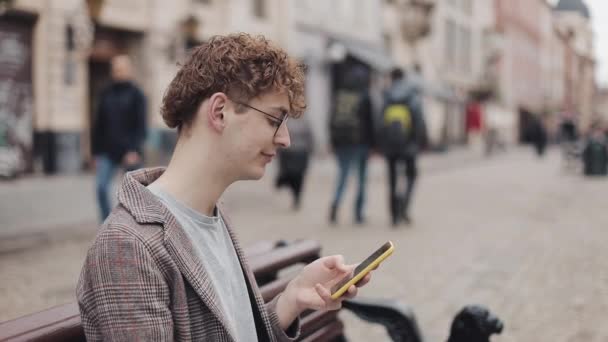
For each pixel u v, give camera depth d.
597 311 4.67
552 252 6.90
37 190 11.64
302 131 10.20
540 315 4.57
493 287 5.35
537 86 72.06
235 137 1.38
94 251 1.25
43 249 6.84
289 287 1.67
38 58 13.82
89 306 1.25
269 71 1.38
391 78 8.95
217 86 1.37
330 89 25.47
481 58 46.44
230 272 1.49
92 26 14.84
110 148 7.00
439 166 21.97
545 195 13.31
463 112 41.62
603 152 18.81
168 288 1.28
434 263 6.25
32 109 13.81
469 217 9.73
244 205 10.76
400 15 32.16
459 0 41.78
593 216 9.95
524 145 58.09
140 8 16.11
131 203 1.30
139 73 16.34
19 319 1.38
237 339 1.43
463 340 2.35
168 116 1.42
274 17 21.89
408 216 8.95
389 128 8.59
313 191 13.29
